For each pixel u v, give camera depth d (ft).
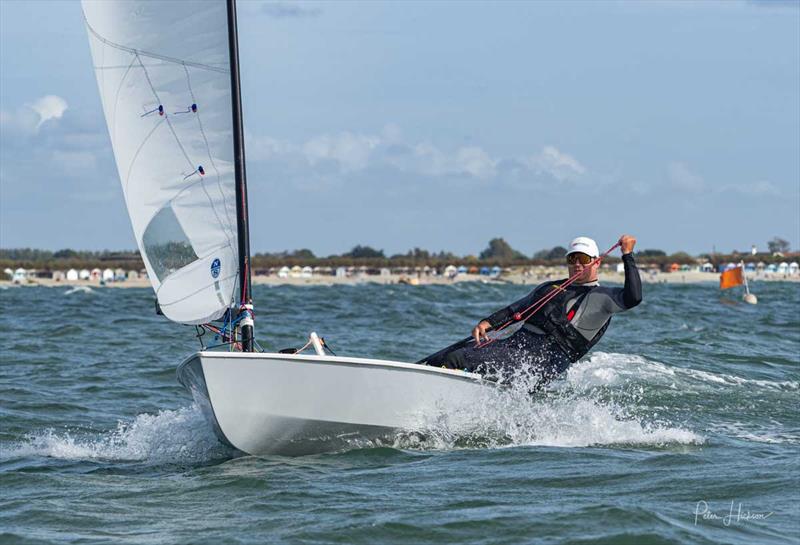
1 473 65.05
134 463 68.95
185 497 57.62
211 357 63.00
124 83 72.38
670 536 47.83
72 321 209.15
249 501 56.13
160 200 72.49
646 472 61.26
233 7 71.26
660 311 234.38
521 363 72.95
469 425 72.84
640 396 92.32
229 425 65.62
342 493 57.31
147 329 184.55
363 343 153.79
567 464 63.82
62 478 63.77
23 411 90.17
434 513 52.42
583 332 72.90
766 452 67.67
